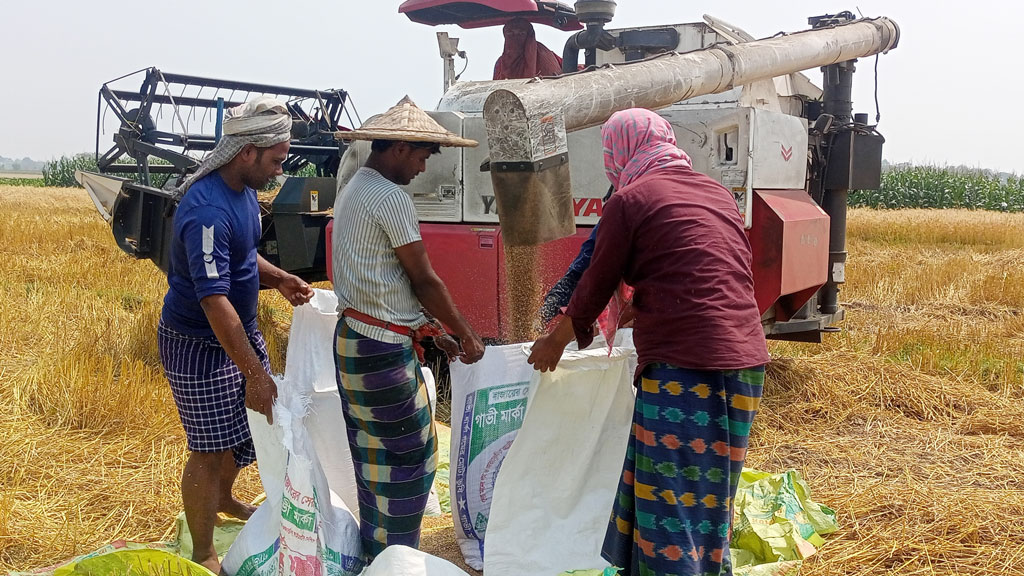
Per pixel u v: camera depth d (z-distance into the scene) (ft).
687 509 8.91
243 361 9.56
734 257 8.98
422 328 10.22
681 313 8.71
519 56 21.85
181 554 11.14
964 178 106.52
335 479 11.96
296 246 23.56
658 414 8.89
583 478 10.63
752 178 17.11
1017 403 20.18
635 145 9.65
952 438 17.57
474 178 18.16
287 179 23.77
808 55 19.17
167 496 13.32
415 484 10.32
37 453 14.82
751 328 8.93
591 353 10.32
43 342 22.94
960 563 11.51
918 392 20.26
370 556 10.53
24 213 68.69
